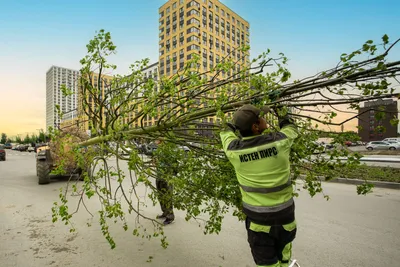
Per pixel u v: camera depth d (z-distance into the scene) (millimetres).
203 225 4422
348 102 2094
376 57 1868
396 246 3518
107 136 3236
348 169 2668
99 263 3123
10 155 30266
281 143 1887
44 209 5488
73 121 4172
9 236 3988
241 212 2941
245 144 1941
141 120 3037
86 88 3314
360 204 5594
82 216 4988
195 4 65062
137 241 3768
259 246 1906
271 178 1863
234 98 2713
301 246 3543
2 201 6199
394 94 1888
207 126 3146
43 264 3113
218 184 2924
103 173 3043
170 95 2713
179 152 3287
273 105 2346
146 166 3070
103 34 2773
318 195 6410
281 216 1854
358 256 3248
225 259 3207
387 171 8781
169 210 4430
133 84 3164
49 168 8398
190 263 3111
